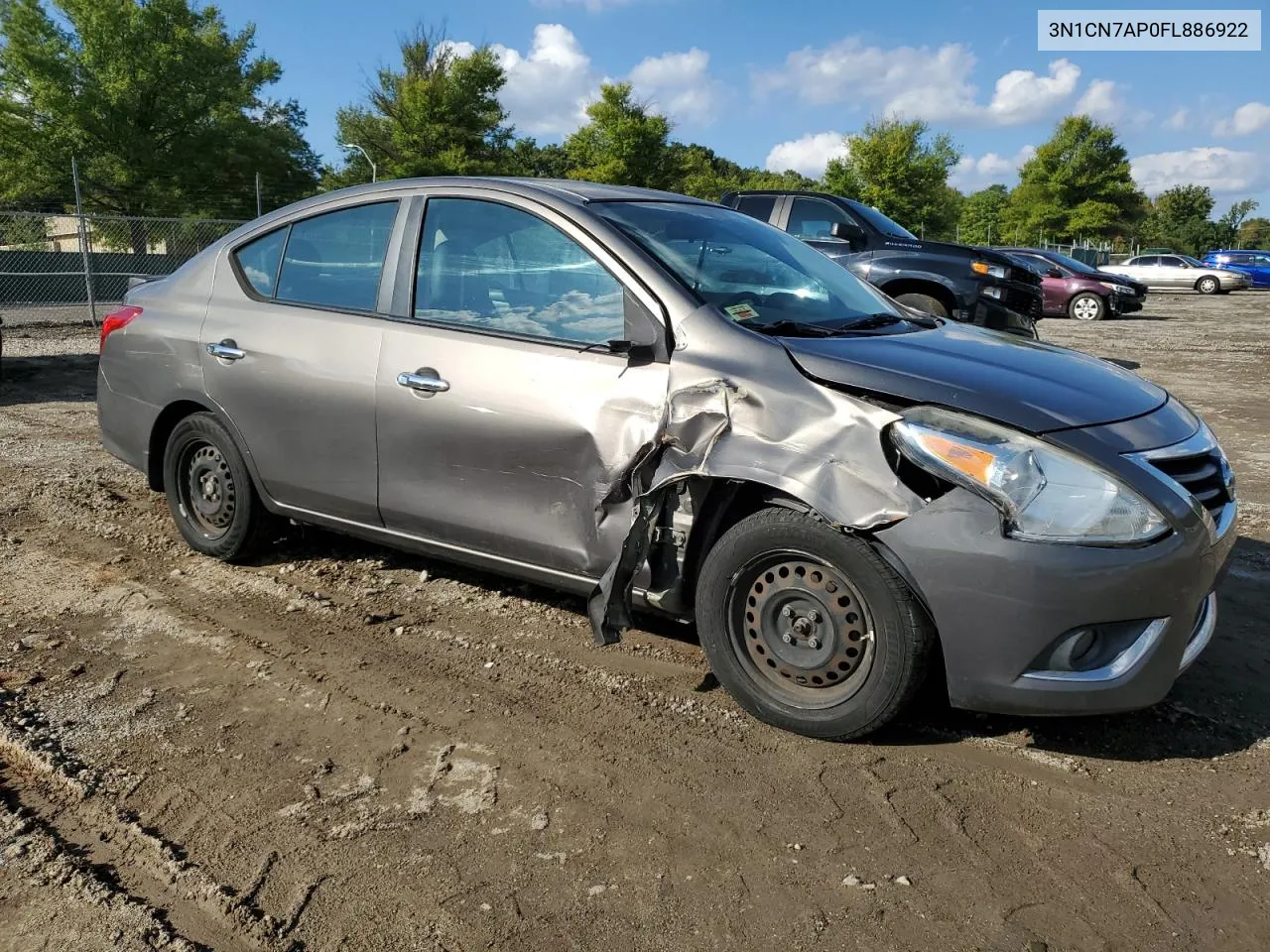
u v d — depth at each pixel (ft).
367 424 12.66
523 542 11.60
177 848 8.37
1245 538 17.06
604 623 10.51
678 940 7.35
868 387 9.60
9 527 16.76
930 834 8.63
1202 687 11.42
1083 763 9.80
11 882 7.91
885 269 32.24
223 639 12.52
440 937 7.36
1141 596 8.89
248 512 14.47
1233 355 45.03
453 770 9.62
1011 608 8.93
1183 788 9.37
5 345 42.34
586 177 125.29
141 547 15.81
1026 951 7.25
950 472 9.03
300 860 8.23
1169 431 9.78
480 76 125.29
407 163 125.70
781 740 10.18
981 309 31.19
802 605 10.05
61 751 9.82
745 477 9.73
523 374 11.35
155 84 115.24
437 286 12.48
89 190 110.42
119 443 15.88
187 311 14.75
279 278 14.05
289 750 9.95
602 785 9.36
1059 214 178.40
